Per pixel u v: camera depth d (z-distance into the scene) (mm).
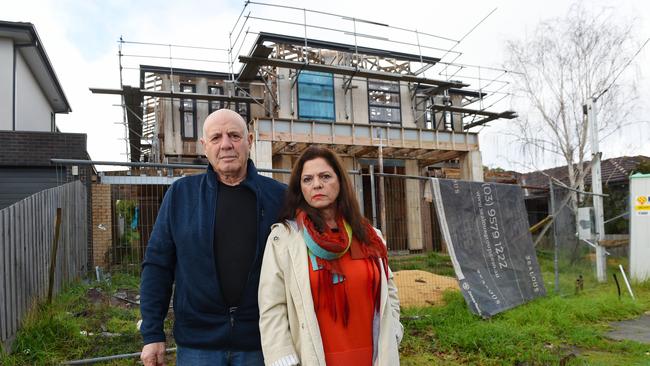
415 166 18703
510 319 6207
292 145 15953
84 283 7973
